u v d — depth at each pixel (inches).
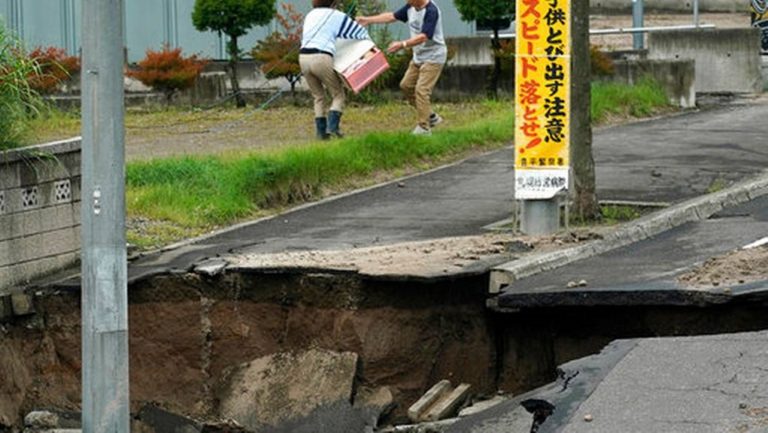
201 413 613.9
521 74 663.1
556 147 664.4
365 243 679.7
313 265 608.1
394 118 1075.3
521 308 558.3
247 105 1212.5
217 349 620.7
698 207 713.0
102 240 470.3
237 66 1229.7
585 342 567.8
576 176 701.9
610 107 1066.7
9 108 631.2
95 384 472.7
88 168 470.3
